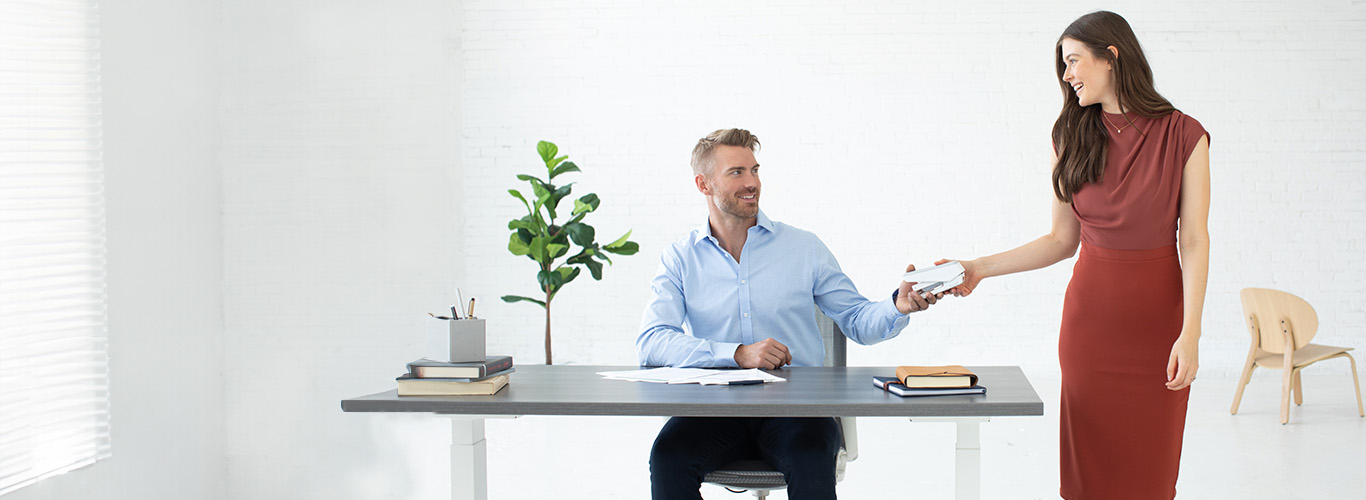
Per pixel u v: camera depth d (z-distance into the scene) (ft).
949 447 13.29
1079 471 6.89
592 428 14.88
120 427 9.07
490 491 11.35
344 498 10.71
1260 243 19.54
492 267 20.36
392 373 14.02
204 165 10.68
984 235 19.90
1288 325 14.38
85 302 8.64
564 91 20.30
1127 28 6.34
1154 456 6.62
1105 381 6.66
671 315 7.47
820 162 20.10
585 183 20.33
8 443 7.88
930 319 20.06
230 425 11.25
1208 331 19.65
